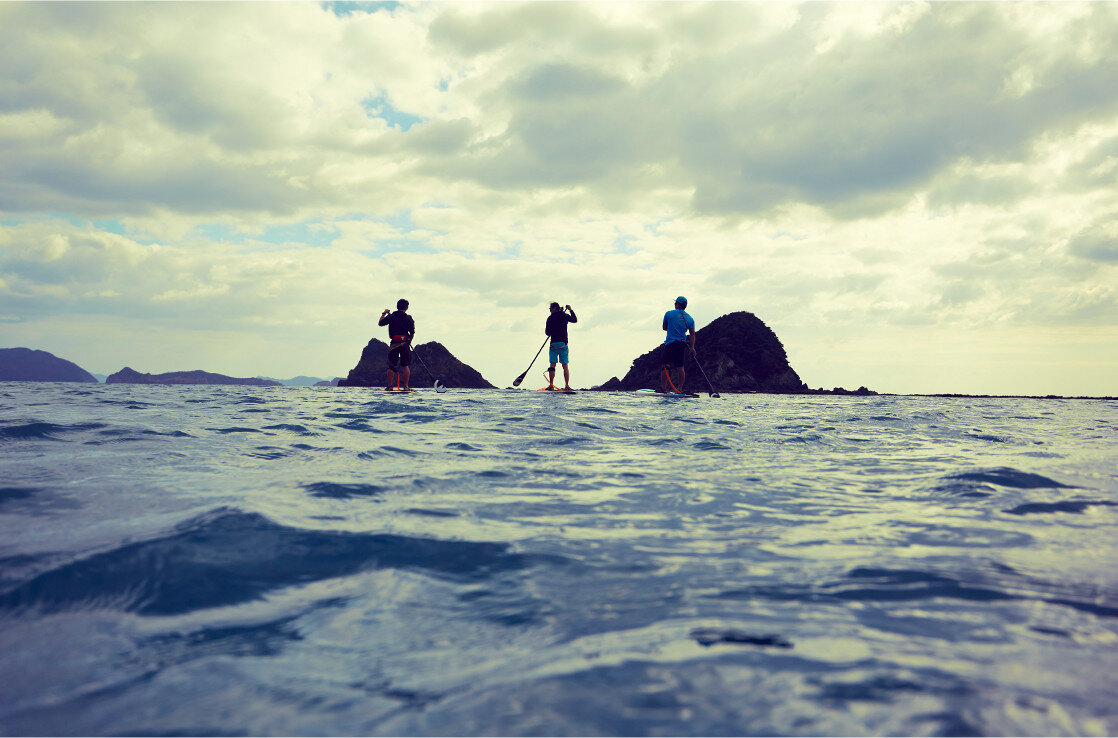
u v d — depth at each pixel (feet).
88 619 4.75
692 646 4.25
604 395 53.67
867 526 8.07
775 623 4.72
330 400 37.91
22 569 5.67
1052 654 4.18
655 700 3.46
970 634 4.53
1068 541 7.36
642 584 5.68
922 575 5.98
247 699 3.55
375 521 7.75
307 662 4.06
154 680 3.79
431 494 9.71
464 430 19.98
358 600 5.21
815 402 59.06
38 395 44.55
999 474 12.18
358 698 3.56
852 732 3.13
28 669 3.94
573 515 8.50
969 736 3.13
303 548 6.55
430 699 3.53
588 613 4.95
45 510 8.04
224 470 11.53
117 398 40.01
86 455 13.10
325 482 10.30
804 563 6.39
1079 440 21.07
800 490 10.56
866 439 19.90
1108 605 5.17
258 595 5.30
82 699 3.57
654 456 14.66
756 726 3.18
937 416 34.71
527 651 4.21
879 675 3.80
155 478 10.54
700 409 35.45
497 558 6.44
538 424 22.43
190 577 5.61
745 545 7.10
